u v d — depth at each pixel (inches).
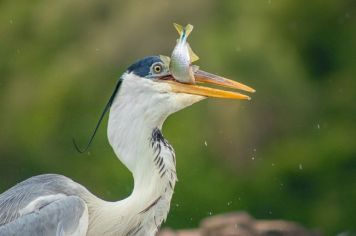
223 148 714.2
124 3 737.6
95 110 718.5
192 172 702.5
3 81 744.3
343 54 796.0
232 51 725.9
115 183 690.2
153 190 311.4
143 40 727.1
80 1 742.5
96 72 727.7
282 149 732.7
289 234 495.8
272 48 741.3
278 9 762.2
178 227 686.5
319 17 802.2
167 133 708.7
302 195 737.0
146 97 311.9
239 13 743.1
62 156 713.6
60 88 727.1
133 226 313.9
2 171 719.7
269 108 727.7
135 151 311.9
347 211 733.3
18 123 730.2
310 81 775.7
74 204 305.4
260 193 722.2
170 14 731.4
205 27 732.0
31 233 302.0
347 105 764.0
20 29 751.1
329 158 741.3
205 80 318.3
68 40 742.5
